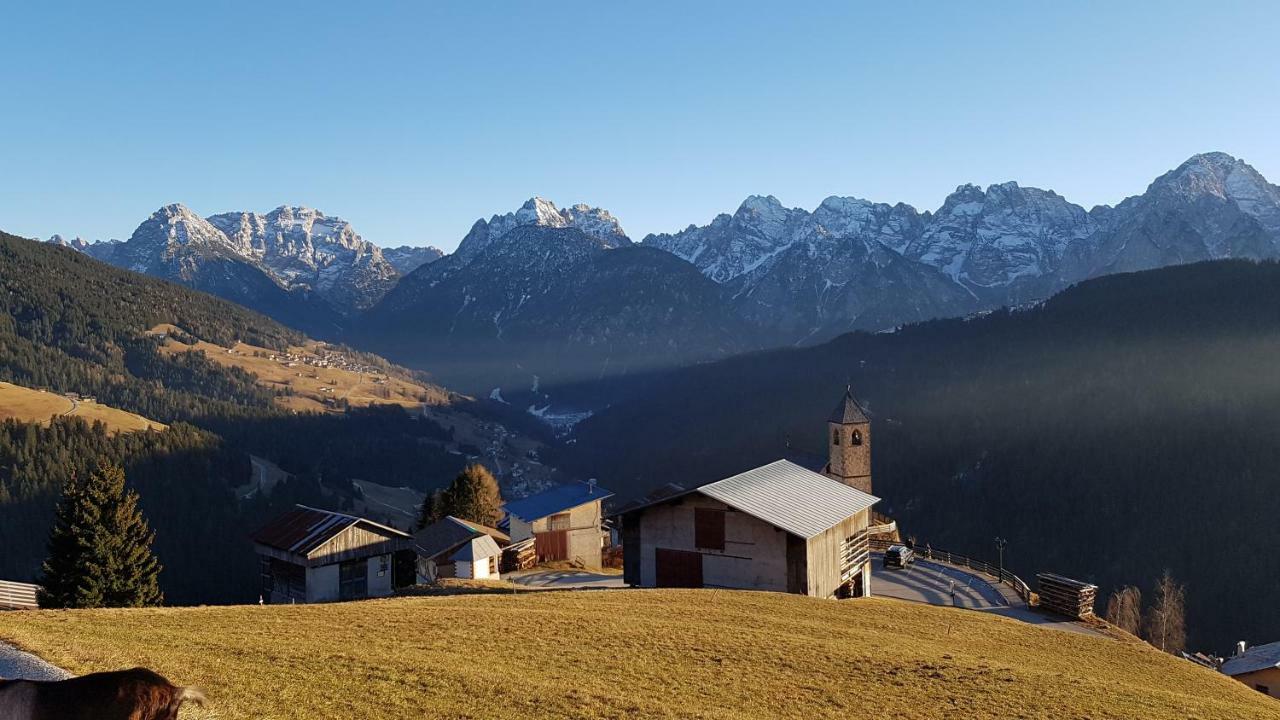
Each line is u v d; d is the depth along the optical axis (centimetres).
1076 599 5984
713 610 3891
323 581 6519
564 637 2933
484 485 10356
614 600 4081
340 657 2253
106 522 5956
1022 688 2862
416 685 2067
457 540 7412
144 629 2480
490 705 1986
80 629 2312
